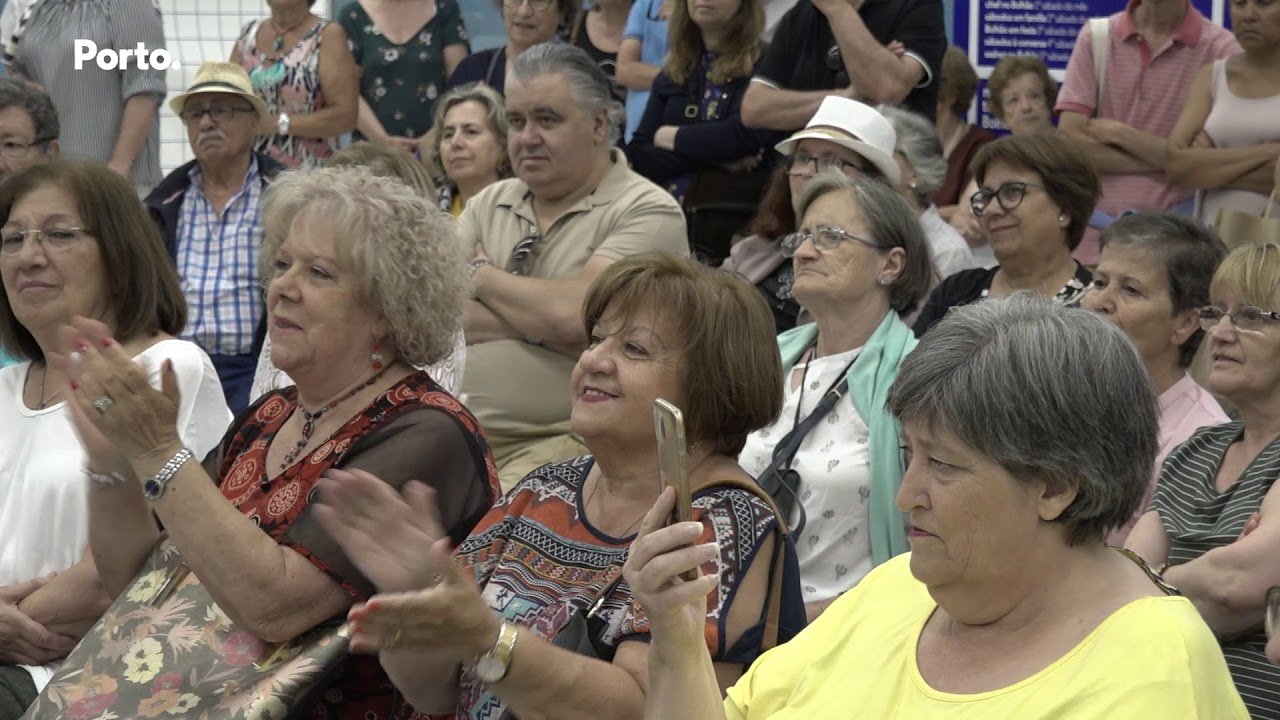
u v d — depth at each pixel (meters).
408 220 3.09
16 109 5.54
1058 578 2.01
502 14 7.15
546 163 4.61
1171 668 1.88
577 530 2.76
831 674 2.25
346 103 6.60
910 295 4.02
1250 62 5.91
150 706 2.75
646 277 2.71
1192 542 3.31
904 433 2.08
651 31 6.57
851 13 5.38
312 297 3.00
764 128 5.53
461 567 2.31
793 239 4.04
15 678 3.39
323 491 2.38
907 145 5.09
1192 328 3.84
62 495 3.57
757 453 3.88
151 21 6.93
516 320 4.48
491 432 4.48
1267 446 3.34
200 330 5.45
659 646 2.11
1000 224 4.43
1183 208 6.14
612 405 2.68
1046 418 1.93
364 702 2.84
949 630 2.13
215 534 2.71
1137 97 6.28
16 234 3.60
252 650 2.80
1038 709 1.93
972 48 7.18
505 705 2.62
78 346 2.69
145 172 6.98
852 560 3.69
